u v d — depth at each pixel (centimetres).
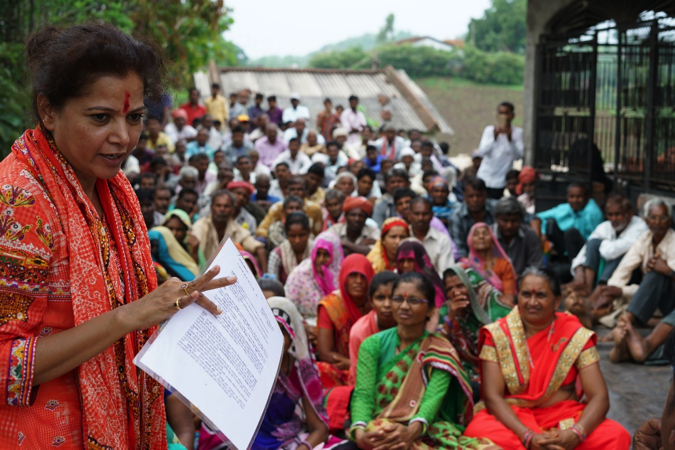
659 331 503
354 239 663
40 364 133
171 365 135
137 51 143
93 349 135
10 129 607
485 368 365
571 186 779
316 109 2044
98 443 142
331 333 454
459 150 3219
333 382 425
